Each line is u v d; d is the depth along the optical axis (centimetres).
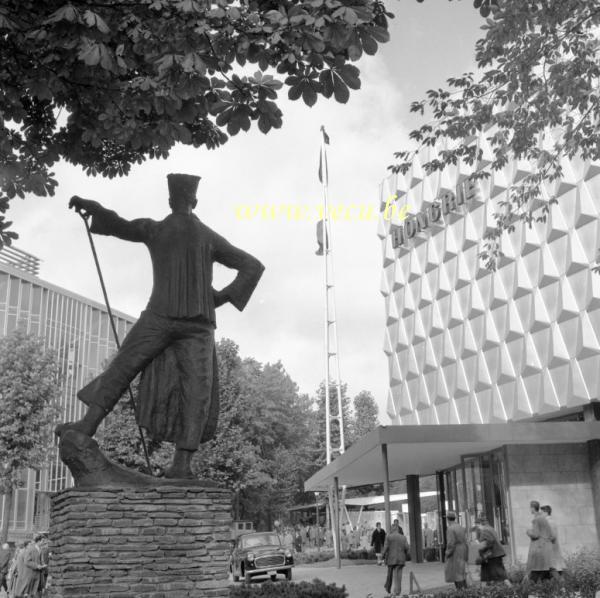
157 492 944
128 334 1001
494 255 1612
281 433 7000
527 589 1157
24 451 3566
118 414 3944
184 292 1002
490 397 3488
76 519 909
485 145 3584
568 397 2945
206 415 1009
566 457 2456
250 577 2694
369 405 11281
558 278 3064
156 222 1035
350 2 593
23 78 722
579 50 1313
